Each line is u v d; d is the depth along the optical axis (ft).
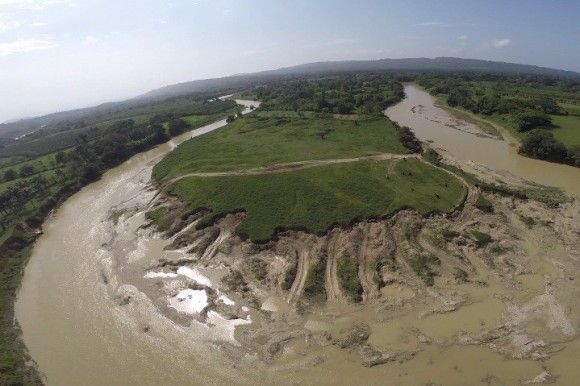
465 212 205.98
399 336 138.41
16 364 143.23
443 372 124.77
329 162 277.85
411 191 225.35
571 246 179.22
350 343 137.18
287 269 174.40
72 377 136.98
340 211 208.54
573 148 280.72
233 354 138.62
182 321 156.35
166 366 137.59
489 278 162.09
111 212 262.88
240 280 173.47
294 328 145.69
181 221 223.92
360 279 166.09
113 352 146.20
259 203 224.94
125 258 204.23
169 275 184.96
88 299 177.88
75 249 223.30
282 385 125.70
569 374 121.70
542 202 216.95
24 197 299.38
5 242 228.84
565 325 138.82
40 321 167.12
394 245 183.93
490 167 276.21
